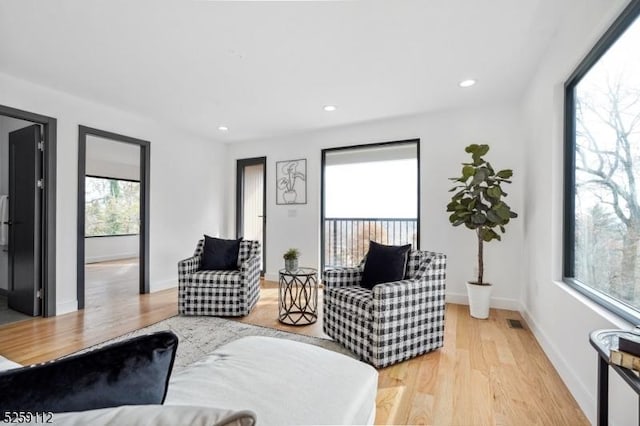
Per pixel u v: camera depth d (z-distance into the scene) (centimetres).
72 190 326
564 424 155
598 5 155
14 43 223
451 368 210
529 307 289
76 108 328
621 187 155
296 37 216
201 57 244
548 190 230
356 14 191
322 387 98
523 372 204
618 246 157
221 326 287
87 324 290
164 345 66
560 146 218
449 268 367
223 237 527
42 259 309
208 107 358
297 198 476
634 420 123
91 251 679
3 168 373
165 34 212
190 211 468
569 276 214
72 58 245
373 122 415
